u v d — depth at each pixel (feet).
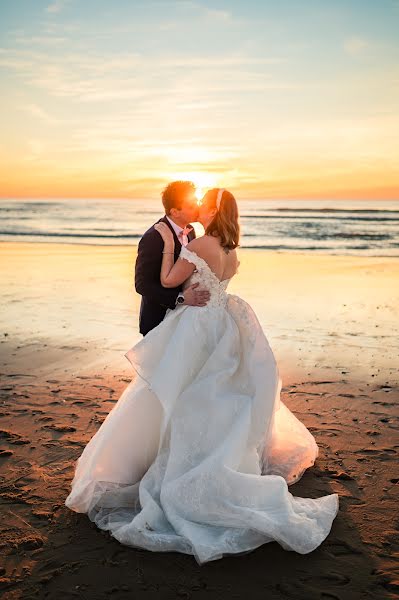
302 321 28.91
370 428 15.15
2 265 52.24
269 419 11.24
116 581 9.07
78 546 10.02
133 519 10.30
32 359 21.94
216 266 11.44
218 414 10.88
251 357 11.53
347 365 21.20
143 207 212.23
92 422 15.56
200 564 9.39
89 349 23.36
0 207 211.41
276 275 46.85
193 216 11.86
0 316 29.99
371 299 35.40
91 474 11.05
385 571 9.25
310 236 92.32
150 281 11.66
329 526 10.41
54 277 44.47
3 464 13.10
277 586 8.93
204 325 11.33
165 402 10.80
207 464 10.34
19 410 16.46
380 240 85.25
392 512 11.07
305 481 12.35
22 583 9.00
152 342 11.36
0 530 10.50
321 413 16.29
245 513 9.88
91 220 136.05
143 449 11.37
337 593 8.74
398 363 21.43
